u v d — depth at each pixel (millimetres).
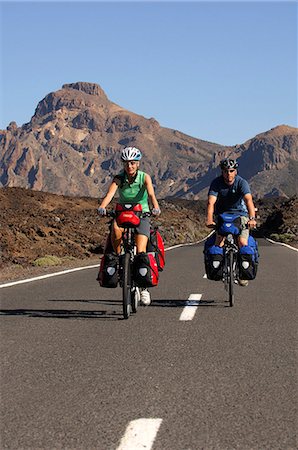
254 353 7000
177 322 8969
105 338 7906
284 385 5703
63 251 30812
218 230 10297
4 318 9492
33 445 4383
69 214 46656
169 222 65188
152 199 9336
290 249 32375
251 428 4625
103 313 9867
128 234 9164
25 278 15867
